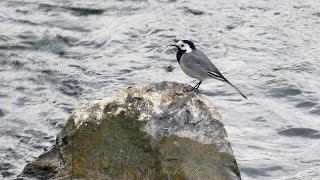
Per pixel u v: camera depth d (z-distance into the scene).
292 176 14.05
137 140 12.49
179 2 22.89
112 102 12.90
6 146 15.28
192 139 12.42
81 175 12.64
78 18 21.92
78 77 18.56
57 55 19.94
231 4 22.80
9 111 16.81
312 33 20.98
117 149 12.53
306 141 15.59
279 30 21.12
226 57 19.67
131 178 12.34
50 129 16.03
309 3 22.81
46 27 21.34
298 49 20.09
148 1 22.98
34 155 14.92
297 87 17.97
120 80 18.42
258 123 16.36
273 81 18.30
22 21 21.73
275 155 14.89
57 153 13.21
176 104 12.71
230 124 16.28
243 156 14.77
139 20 21.67
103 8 22.50
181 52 14.66
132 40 20.59
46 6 22.70
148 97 12.80
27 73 18.81
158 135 12.45
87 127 12.84
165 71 18.92
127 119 12.66
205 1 22.98
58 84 18.27
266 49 20.09
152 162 12.31
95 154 12.63
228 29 21.22
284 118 16.58
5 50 20.00
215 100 17.47
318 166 14.41
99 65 19.27
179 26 21.27
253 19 21.80
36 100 17.42
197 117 12.61
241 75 18.69
